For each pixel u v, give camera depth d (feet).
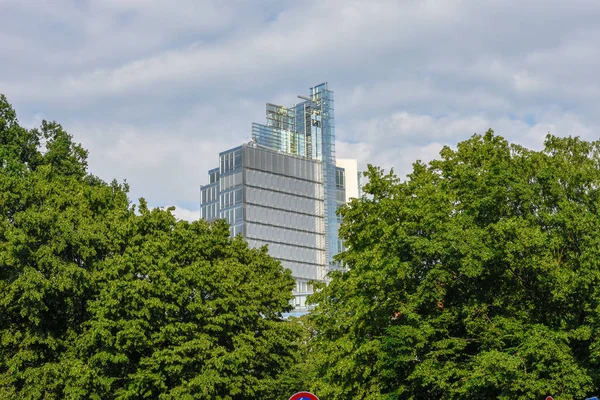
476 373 97.09
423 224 112.78
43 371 132.67
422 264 112.88
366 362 121.90
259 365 164.45
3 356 136.05
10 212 147.74
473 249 102.27
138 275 143.23
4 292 132.98
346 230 138.72
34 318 131.85
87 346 134.00
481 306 108.17
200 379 134.10
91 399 133.59
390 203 125.90
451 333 114.62
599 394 100.78
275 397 189.67
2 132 177.47
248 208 621.31
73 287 134.92
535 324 104.06
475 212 113.09
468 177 117.60
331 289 137.28
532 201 111.14
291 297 182.39
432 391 116.67
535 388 94.48
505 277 109.09
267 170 640.58
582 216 108.17
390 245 113.19
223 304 144.97
